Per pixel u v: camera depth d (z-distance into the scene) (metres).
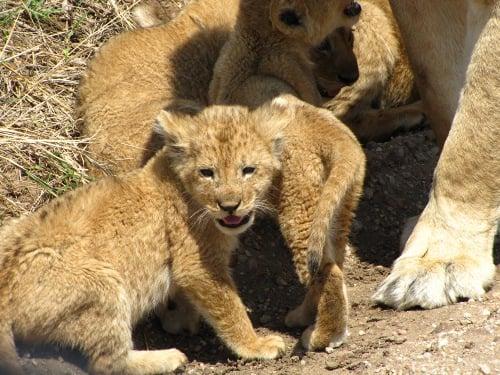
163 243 10.84
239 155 10.65
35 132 13.60
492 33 11.63
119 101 13.98
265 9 13.32
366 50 15.18
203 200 10.65
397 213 14.13
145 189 10.83
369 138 15.34
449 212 11.95
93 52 15.29
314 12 13.27
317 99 13.53
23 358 10.23
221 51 13.98
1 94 14.10
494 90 11.64
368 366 10.17
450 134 11.92
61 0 15.67
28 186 12.98
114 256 10.52
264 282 12.54
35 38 15.06
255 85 13.20
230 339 10.90
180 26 15.11
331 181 10.49
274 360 10.88
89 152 13.54
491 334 10.38
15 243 10.21
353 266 13.09
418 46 13.45
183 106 13.68
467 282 11.56
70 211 10.52
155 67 14.59
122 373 10.39
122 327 10.32
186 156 10.76
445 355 10.06
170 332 11.79
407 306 11.61
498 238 12.98
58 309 10.05
